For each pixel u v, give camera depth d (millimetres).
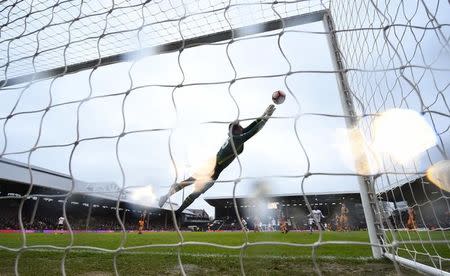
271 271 4094
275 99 4137
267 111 4105
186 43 5520
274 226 36281
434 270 3443
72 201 42375
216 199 47531
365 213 5180
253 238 13484
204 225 61562
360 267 4273
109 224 46062
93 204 44844
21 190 36281
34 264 4715
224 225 46531
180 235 2219
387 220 4781
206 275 3967
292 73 2471
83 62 5664
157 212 50062
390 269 4105
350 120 5184
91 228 41938
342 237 13477
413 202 4578
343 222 24484
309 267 4316
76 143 2680
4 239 12203
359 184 5320
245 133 4031
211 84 2607
